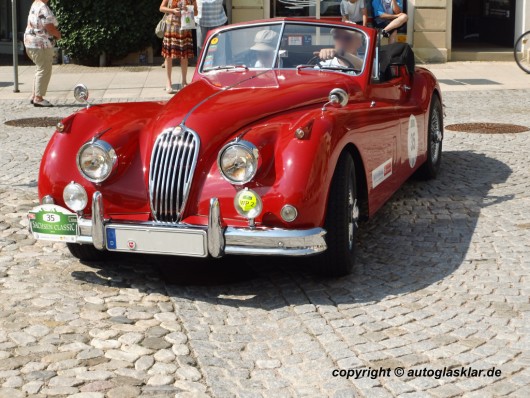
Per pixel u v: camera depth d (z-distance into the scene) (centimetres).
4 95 1476
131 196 566
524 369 449
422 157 812
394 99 748
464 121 1202
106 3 1784
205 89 638
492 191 820
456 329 501
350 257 585
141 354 473
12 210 766
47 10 1326
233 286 583
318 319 520
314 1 1823
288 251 527
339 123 565
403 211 757
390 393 427
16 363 460
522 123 1180
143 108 632
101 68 1806
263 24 708
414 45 1855
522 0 1886
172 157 555
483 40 2141
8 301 549
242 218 538
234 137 563
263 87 633
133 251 553
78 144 586
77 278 597
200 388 435
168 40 1470
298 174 530
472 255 635
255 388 434
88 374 448
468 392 426
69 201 570
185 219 550
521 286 569
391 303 544
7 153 1012
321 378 444
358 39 695
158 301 555
